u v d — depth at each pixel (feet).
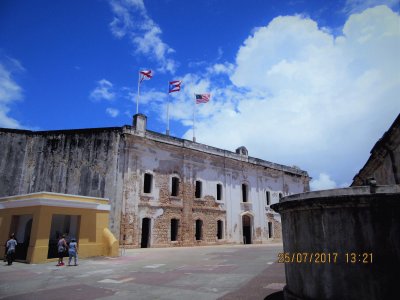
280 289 26.58
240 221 102.68
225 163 102.63
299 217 19.54
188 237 87.15
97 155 76.84
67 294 27.48
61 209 53.31
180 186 88.63
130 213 75.97
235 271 38.09
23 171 77.10
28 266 45.78
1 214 58.18
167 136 88.22
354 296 15.94
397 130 28.86
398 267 15.19
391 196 15.64
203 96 104.27
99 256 56.90
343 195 16.83
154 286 30.19
